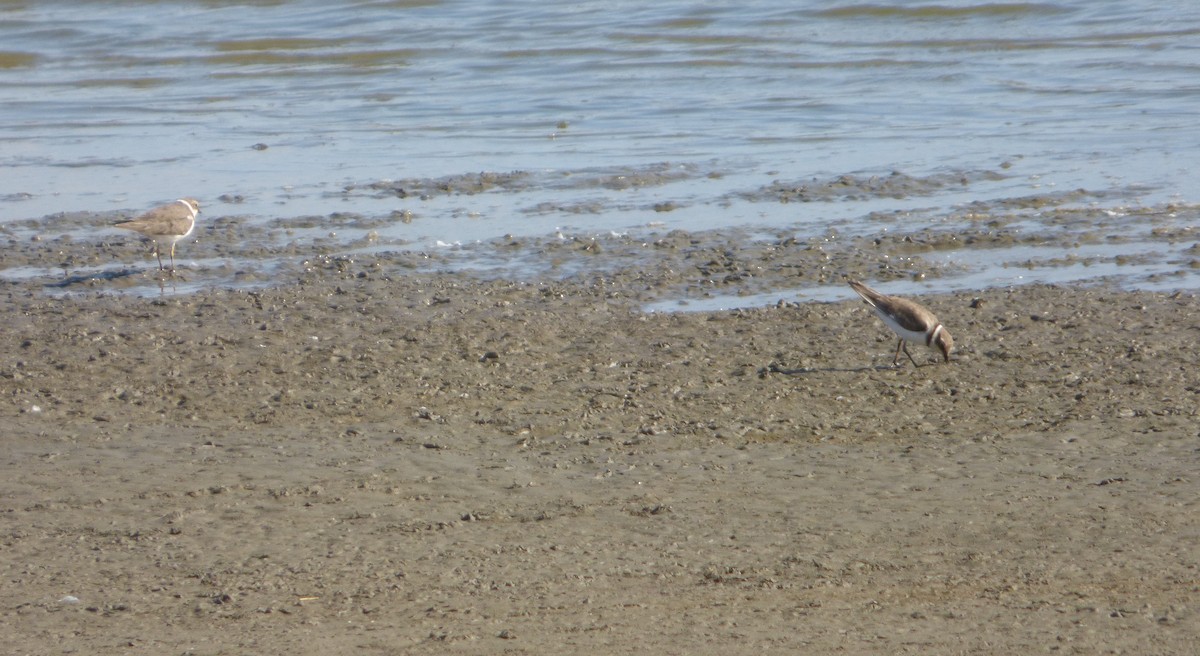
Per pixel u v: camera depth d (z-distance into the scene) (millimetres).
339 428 20797
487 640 13328
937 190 37188
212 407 21922
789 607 14117
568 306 27672
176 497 17938
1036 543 15750
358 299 28469
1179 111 46438
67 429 20922
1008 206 34969
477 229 34562
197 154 45844
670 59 61719
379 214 36281
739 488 17922
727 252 31516
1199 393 21047
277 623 13906
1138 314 25719
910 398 21516
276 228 35125
